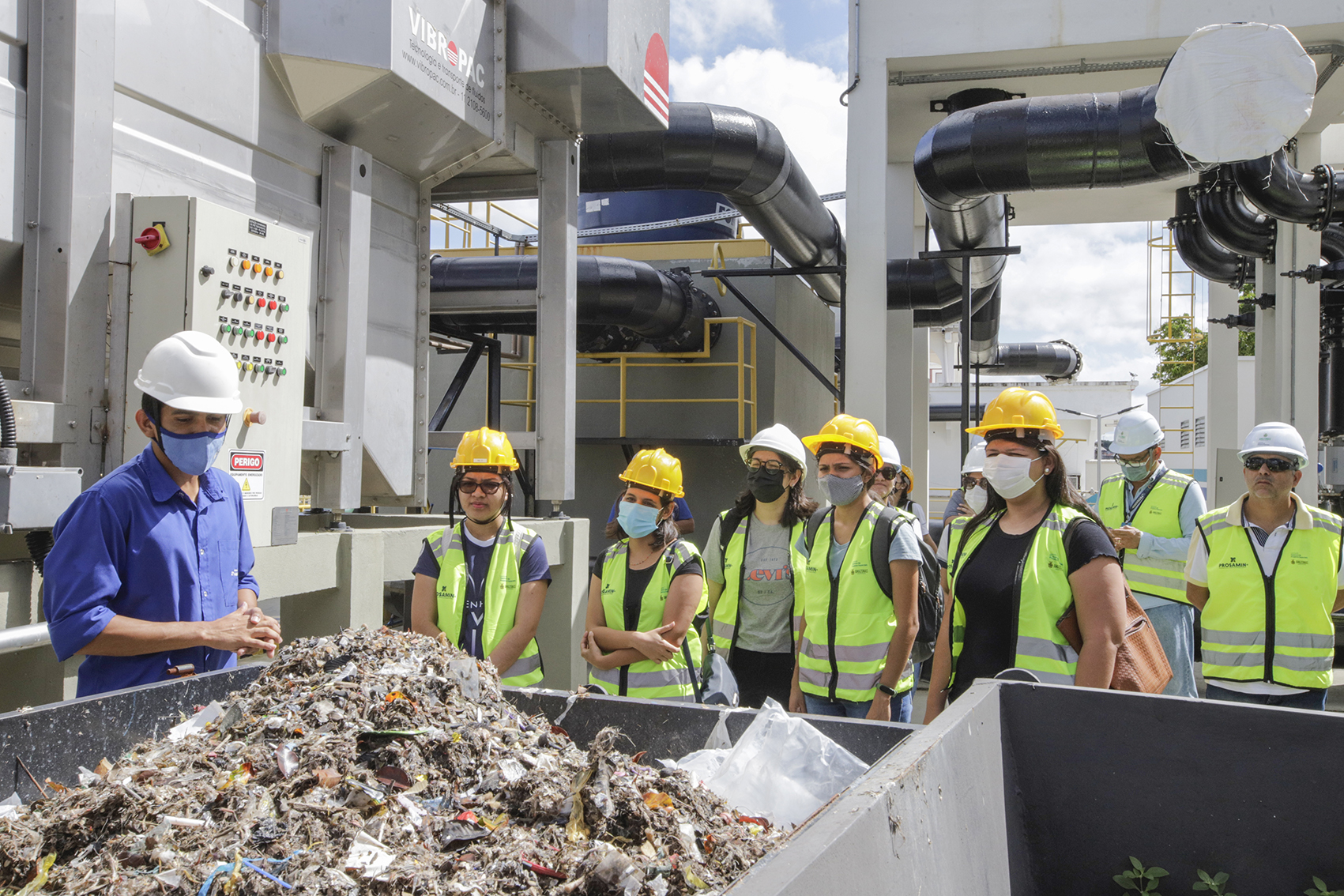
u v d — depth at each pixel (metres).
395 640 1.99
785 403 11.34
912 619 3.36
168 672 2.37
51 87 3.30
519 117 5.87
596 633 3.46
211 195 4.03
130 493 2.42
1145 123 6.76
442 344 9.13
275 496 3.93
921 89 8.94
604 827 1.45
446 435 5.98
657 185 8.51
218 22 4.03
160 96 3.74
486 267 8.12
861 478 3.49
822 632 3.53
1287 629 3.95
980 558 2.97
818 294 12.82
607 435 10.86
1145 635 2.74
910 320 12.21
